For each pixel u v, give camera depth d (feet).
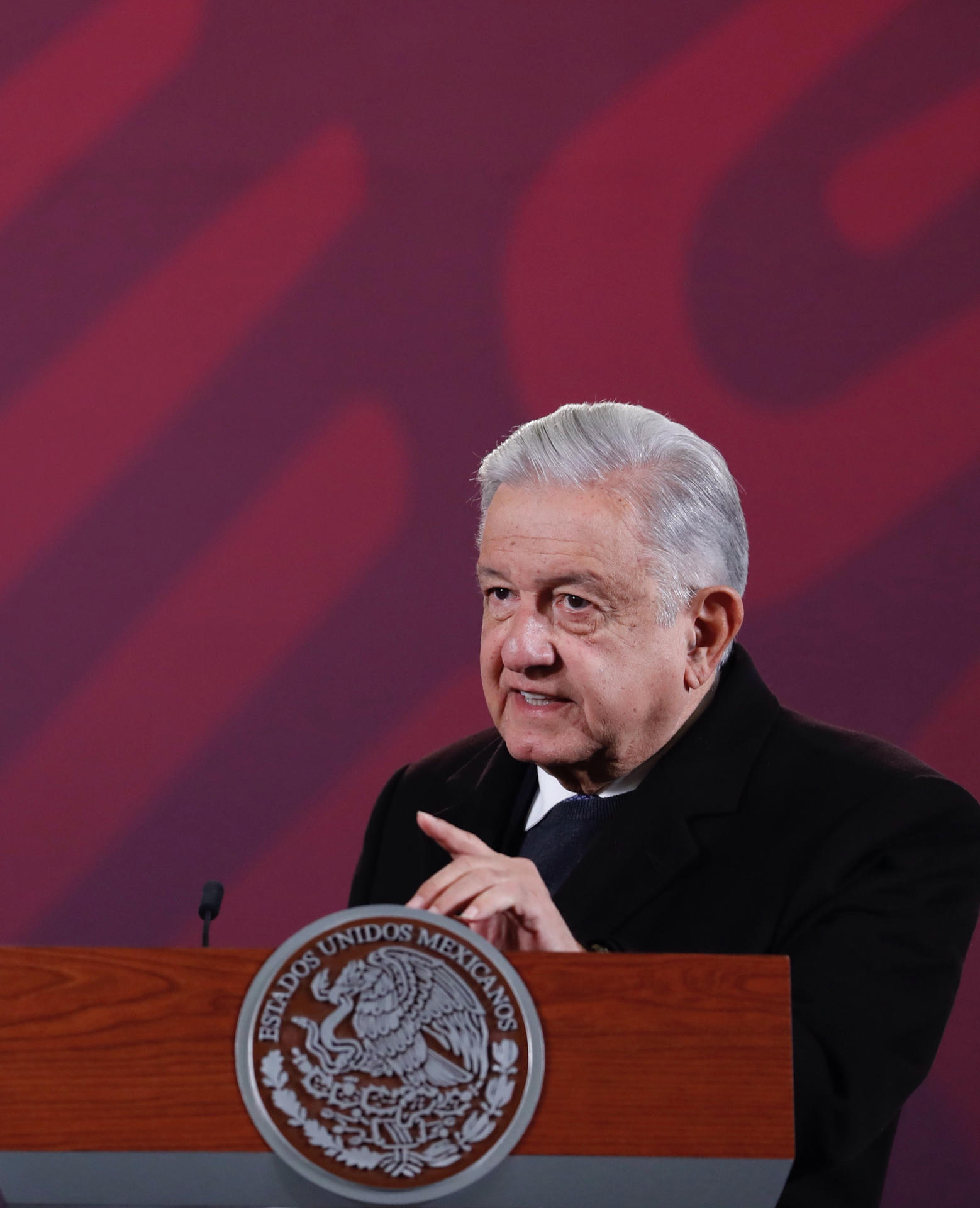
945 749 51.65
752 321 53.52
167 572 52.95
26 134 54.44
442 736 52.65
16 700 52.21
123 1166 13.92
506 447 22.31
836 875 21.40
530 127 54.65
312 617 52.95
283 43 55.06
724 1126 14.20
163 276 54.08
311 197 54.44
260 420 53.57
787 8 54.60
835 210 53.83
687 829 22.16
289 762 52.39
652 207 54.13
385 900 26.53
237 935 51.60
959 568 52.34
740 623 22.61
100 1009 14.23
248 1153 13.92
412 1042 14.23
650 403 53.31
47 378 53.47
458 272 54.19
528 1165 14.05
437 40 55.01
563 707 21.86
